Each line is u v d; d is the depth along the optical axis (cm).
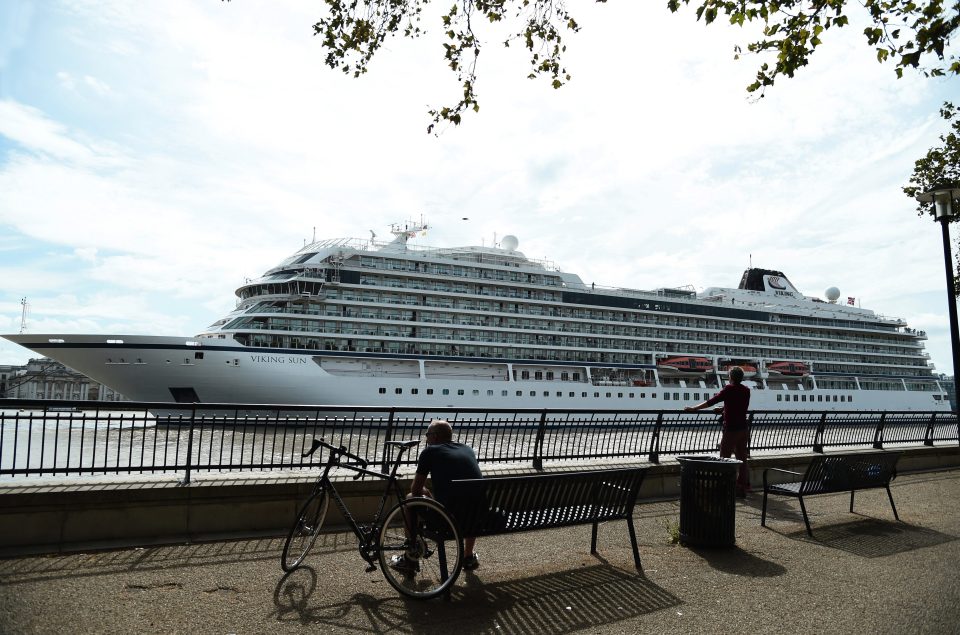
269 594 621
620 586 675
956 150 2106
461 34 1103
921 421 2064
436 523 633
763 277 7112
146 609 568
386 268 4528
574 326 5206
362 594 630
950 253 1609
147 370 3719
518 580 691
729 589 669
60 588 615
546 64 1127
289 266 4278
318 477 930
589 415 4975
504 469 1153
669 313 5722
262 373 3875
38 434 2473
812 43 901
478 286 4866
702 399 5647
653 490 1245
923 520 1052
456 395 4459
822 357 6650
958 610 611
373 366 4319
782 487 986
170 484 845
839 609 611
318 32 1115
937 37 827
